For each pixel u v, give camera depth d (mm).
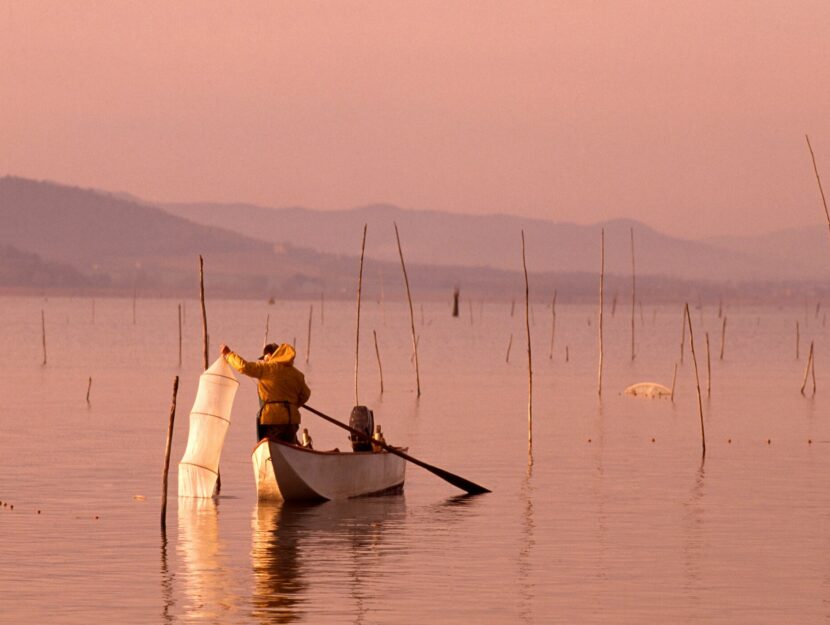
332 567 43125
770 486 62219
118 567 42938
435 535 48906
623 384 141000
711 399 120625
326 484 56125
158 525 50531
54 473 65000
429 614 37281
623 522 51969
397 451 58750
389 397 120375
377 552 45594
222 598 38844
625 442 82562
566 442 82438
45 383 134750
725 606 38438
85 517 52188
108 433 84500
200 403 57250
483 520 52312
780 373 163500
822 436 86812
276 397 55469
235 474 65125
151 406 106312
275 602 38438
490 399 118750
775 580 41688
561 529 50281
